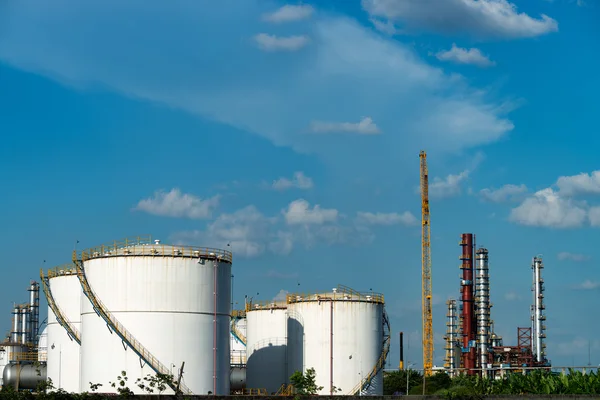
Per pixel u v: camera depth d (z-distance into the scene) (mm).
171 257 118062
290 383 137500
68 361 141875
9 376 147875
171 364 116125
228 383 123062
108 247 120312
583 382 144125
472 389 143250
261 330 156500
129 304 116500
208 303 120188
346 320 138250
